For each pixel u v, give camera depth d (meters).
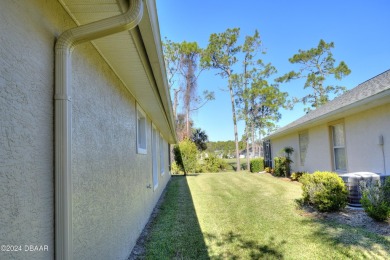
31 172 1.54
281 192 8.81
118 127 3.74
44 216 1.65
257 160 18.48
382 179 5.93
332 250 3.83
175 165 20.66
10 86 1.39
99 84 2.92
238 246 4.16
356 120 7.66
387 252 3.64
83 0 1.97
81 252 2.26
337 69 24.48
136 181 4.88
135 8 1.90
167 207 7.33
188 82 28.22
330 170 9.17
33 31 1.63
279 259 3.65
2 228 1.29
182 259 3.73
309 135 11.06
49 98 1.78
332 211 5.78
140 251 4.12
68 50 1.92
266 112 26.50
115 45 2.72
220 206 7.10
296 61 25.91
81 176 2.32
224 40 26.34
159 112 6.71
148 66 3.55
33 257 1.53
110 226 3.13
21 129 1.47
